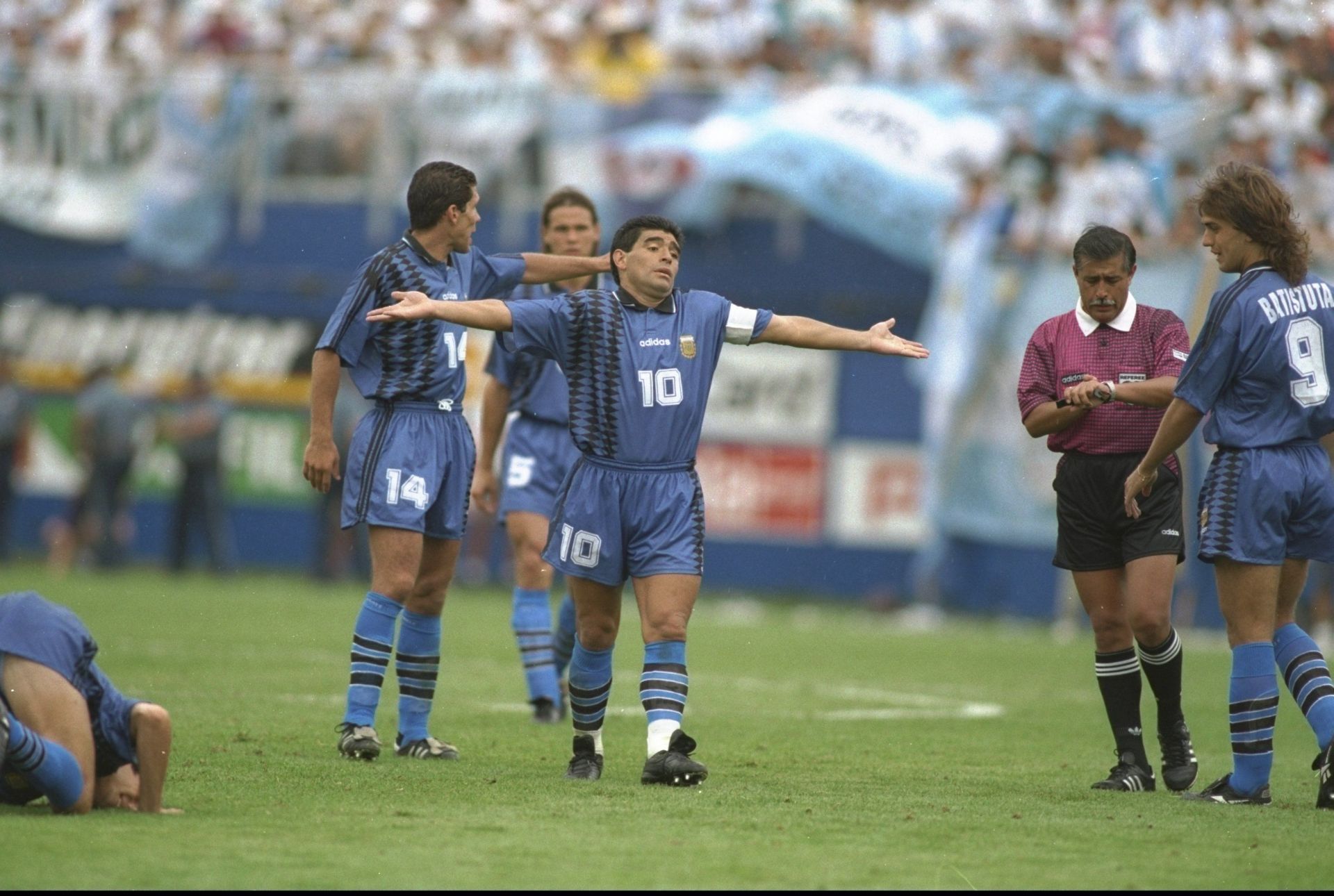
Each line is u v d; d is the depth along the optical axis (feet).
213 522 231.09
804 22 241.76
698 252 224.12
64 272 248.32
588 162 225.35
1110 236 78.74
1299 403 71.26
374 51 252.01
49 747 59.47
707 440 227.81
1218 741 100.99
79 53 262.47
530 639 101.91
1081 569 79.92
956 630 196.03
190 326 244.83
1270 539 71.41
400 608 83.82
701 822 63.21
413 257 84.07
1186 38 219.61
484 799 68.28
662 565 74.64
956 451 209.46
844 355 221.87
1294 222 72.18
